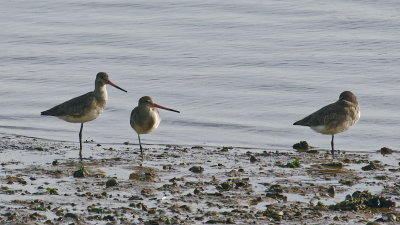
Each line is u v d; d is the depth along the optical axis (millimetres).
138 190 15695
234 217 13859
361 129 22375
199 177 16906
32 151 19516
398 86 25828
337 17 32656
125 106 24453
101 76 20406
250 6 34438
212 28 31922
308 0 34906
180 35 31172
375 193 15742
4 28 32188
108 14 34031
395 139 21641
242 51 29297
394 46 29406
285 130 22516
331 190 15766
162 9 34500
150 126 19703
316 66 27719
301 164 18375
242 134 22219
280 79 26562
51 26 32531
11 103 24797
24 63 28562
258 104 24641
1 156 18859
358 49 29219
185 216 13914
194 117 23562
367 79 26484
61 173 17062
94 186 15969
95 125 22891
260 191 15773
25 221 13406
